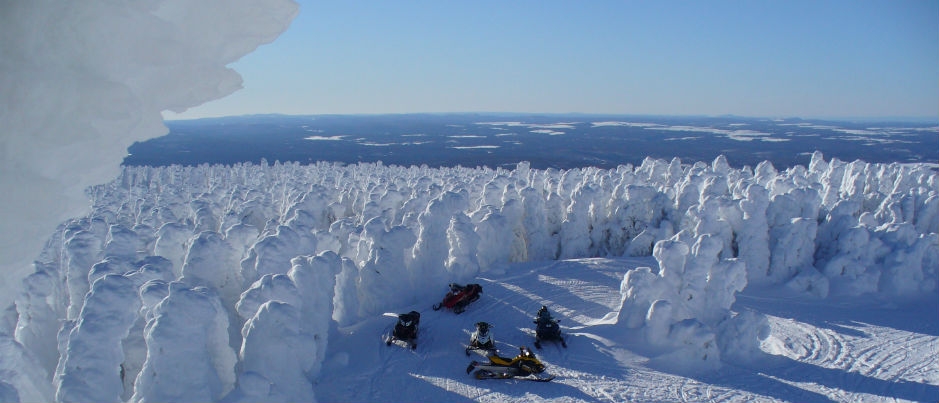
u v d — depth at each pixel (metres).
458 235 20.09
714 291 15.33
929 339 15.16
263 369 9.88
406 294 17.91
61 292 15.26
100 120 2.29
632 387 12.23
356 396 11.59
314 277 12.34
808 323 16.55
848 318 16.97
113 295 9.20
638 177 39.12
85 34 2.28
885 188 34.16
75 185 2.57
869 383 12.59
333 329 14.27
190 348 8.95
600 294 18.50
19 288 2.63
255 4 2.59
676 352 13.37
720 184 28.97
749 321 13.94
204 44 2.55
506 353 14.07
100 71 2.33
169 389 8.77
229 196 36.62
